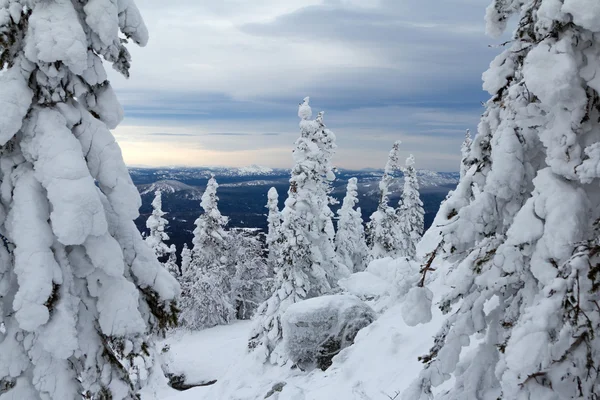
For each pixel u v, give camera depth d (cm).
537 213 430
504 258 453
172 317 729
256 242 4703
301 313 1577
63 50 579
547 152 442
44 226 603
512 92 476
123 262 652
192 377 2828
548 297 395
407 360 1079
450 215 549
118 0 645
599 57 416
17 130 583
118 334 638
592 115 436
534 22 445
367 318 1573
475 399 517
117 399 648
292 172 2294
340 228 4128
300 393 1260
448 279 517
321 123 2408
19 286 616
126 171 695
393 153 4019
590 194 443
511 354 382
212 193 4247
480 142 541
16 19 588
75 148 615
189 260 5025
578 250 388
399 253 4153
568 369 371
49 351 580
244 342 3350
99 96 691
